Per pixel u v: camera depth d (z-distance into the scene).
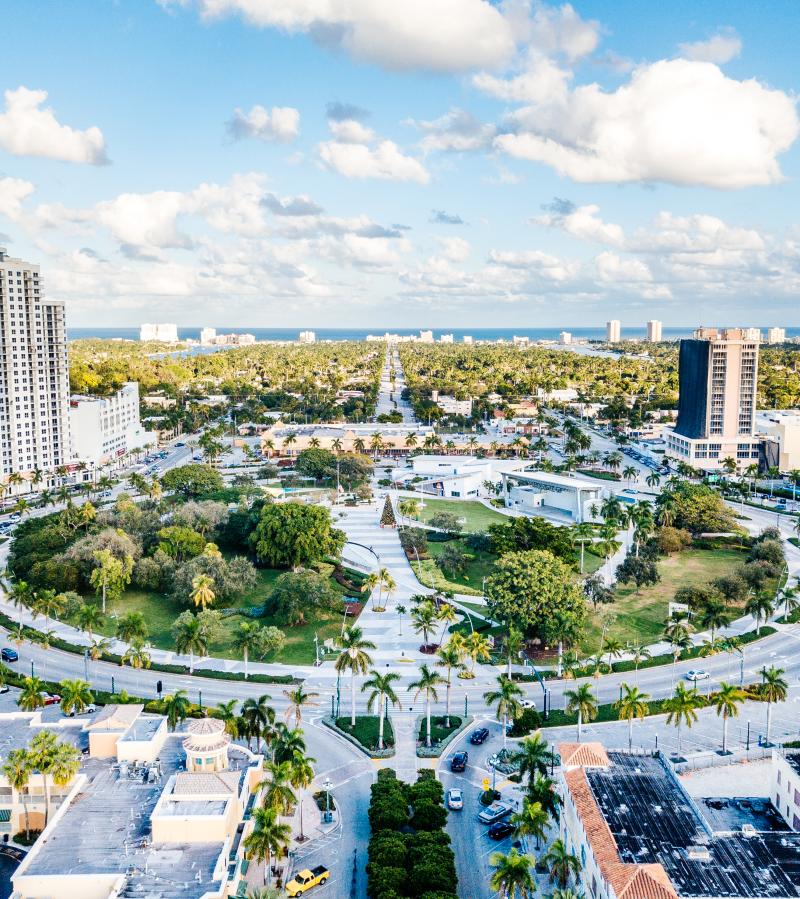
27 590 199.38
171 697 140.75
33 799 123.62
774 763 123.50
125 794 120.69
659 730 156.62
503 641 181.50
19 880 101.06
